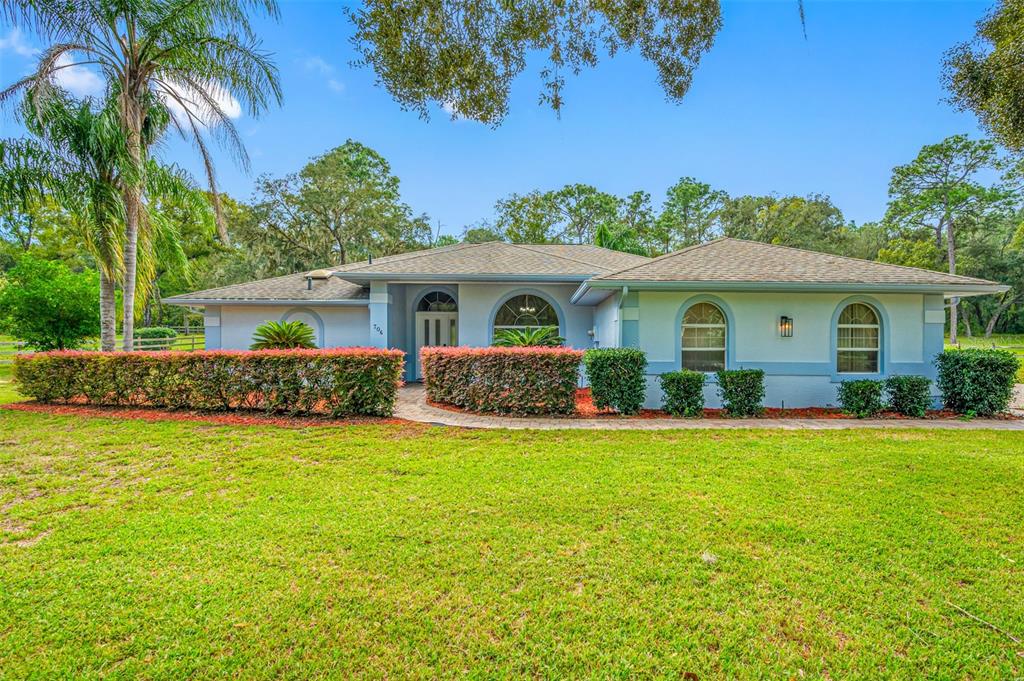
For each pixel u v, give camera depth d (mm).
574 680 2463
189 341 31672
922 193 40406
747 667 2543
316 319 16172
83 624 2867
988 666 2547
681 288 10211
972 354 9719
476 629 2844
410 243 36062
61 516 4445
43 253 33688
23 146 10453
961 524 4219
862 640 2740
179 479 5488
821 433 7812
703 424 8547
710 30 5215
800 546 3822
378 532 4078
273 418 8648
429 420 8641
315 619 2928
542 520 4316
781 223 39781
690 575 3400
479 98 5328
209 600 3107
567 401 9164
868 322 10703
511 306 14695
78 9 10234
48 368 9922
